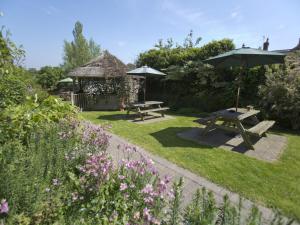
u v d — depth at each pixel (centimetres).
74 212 180
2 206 137
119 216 181
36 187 177
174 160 391
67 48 2881
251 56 538
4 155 194
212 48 1085
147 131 626
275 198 271
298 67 745
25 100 327
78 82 1322
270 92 739
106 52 1300
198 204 158
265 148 493
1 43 261
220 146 492
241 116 512
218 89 1033
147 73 819
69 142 269
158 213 170
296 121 705
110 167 216
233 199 264
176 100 1169
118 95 1172
